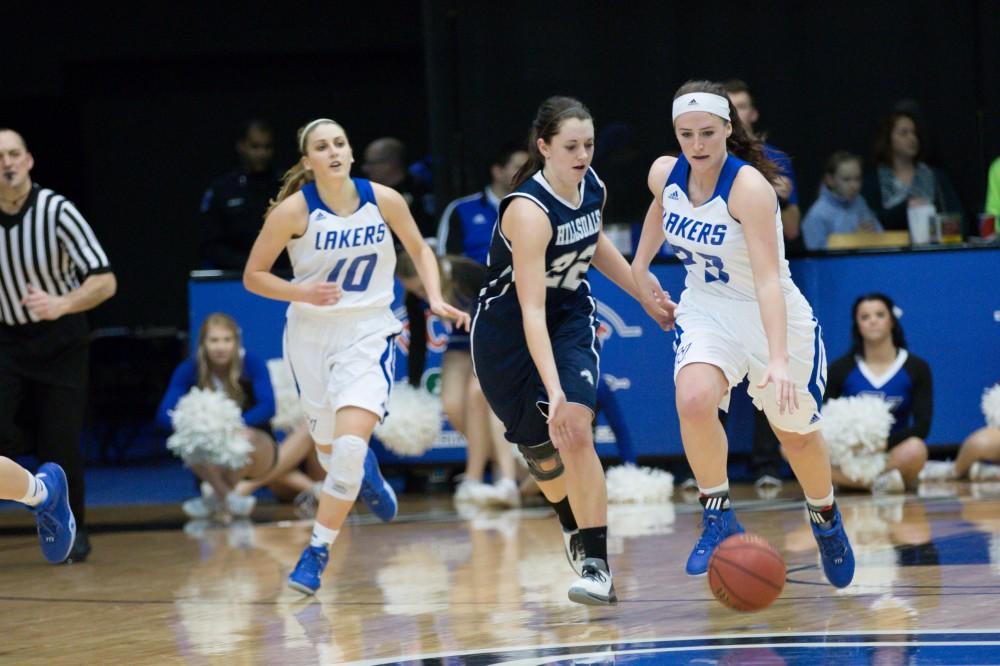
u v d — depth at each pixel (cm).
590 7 2933
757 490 2403
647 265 1377
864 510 2025
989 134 2950
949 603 1239
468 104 2936
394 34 4088
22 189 1808
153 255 4222
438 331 2602
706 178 1252
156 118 4197
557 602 1360
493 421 2409
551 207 1269
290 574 1561
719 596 1168
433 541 1909
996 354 2514
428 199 3008
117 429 3641
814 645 1085
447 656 1112
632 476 2328
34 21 4119
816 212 2673
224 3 4106
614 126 2920
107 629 1317
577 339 1316
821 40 2952
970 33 2936
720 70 2958
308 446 2505
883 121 2703
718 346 1266
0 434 1809
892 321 2383
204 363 2405
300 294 1498
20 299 1820
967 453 2412
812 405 1279
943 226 2564
